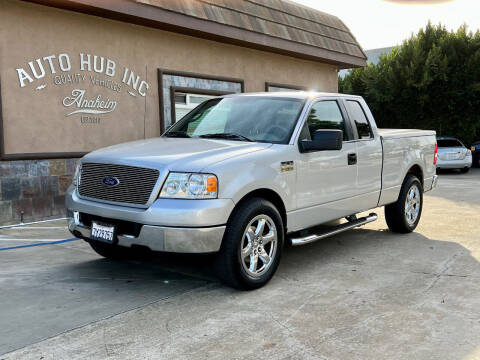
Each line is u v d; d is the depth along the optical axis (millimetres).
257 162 4352
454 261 5348
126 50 9273
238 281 4207
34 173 7891
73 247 6008
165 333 3414
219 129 5207
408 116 23125
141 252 4176
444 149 18297
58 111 8219
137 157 4211
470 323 3598
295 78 13828
